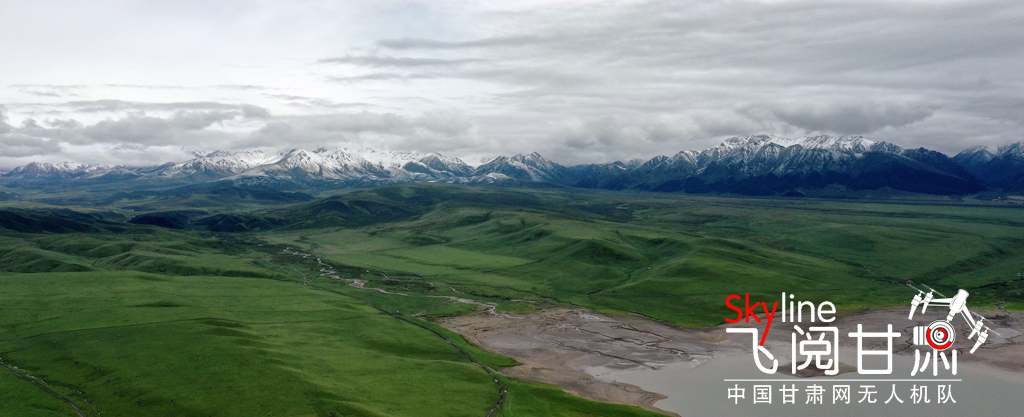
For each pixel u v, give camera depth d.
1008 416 88.94
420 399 93.81
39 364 107.56
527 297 185.00
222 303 158.12
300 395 92.00
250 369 102.00
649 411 90.75
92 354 111.12
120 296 159.12
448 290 196.75
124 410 88.62
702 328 144.50
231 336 121.00
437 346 125.88
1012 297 171.50
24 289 166.88
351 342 126.44
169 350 112.00
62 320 134.00
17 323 132.25
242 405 88.94
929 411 90.81
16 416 86.06
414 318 153.50
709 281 188.12
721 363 116.38
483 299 181.25
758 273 198.62
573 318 155.25
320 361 109.56
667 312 160.62
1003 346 122.94
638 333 140.12
